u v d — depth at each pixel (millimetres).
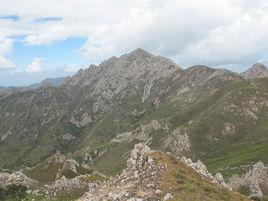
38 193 79125
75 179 79750
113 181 42750
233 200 38625
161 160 41562
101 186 43438
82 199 42125
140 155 43781
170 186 37562
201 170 45844
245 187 100688
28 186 85625
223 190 40812
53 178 100750
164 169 40250
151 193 36875
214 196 37562
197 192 37094
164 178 38781
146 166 41344
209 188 38719
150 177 39531
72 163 103375
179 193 36500
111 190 40125
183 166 43031
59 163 109625
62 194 76312
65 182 78938
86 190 76625
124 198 37219
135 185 39000
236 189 100500
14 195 81375
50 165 109375
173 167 41062
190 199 35469
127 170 43250
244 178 106875
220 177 48312
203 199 35938
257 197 78875
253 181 100625
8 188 83812
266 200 77688
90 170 106125
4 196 81812
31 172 108625
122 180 41219
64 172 97875
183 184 38031
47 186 80375
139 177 40188
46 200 74750
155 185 38031
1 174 88062
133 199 36156
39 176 103188
